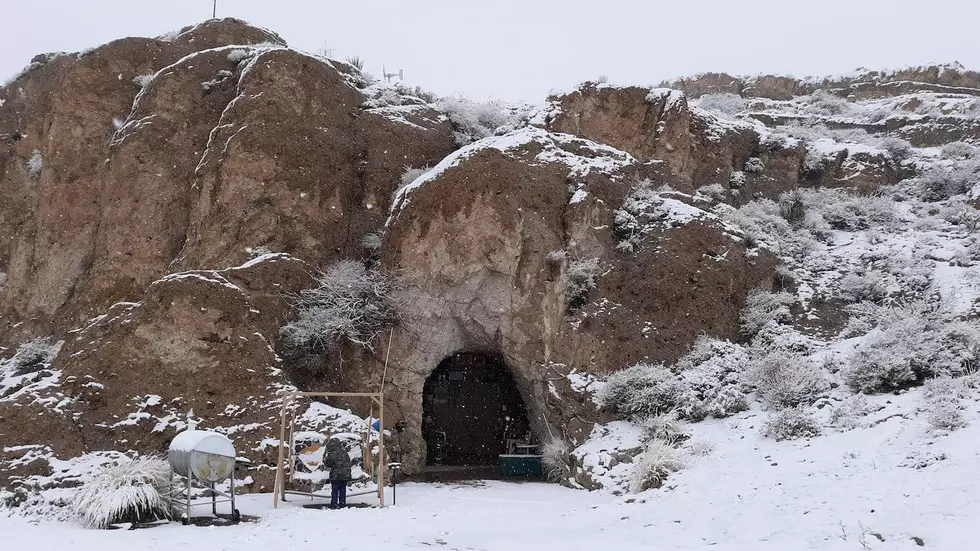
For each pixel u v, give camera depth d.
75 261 20.48
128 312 16.11
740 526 10.03
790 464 12.18
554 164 18.77
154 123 20.52
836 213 22.69
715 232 18.77
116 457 14.11
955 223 22.22
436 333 17.91
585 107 22.19
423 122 21.86
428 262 17.41
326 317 16.92
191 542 9.72
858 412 13.40
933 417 11.84
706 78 38.34
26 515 11.99
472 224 17.52
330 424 15.34
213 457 11.49
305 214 19.28
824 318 18.20
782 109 34.19
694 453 13.73
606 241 18.47
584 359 17.12
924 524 8.79
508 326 17.61
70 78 21.72
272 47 21.08
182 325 15.77
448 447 19.44
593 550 9.29
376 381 17.22
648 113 22.52
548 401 16.98
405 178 20.16
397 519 11.59
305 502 13.34
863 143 27.61
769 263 19.25
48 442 13.89
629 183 19.78
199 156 20.59
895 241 21.20
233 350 15.80
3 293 20.66
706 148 23.05
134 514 11.21
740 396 15.38
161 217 19.92
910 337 15.04
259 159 19.16
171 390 15.30
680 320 17.77
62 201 20.92
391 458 16.58
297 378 16.83
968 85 35.28
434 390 19.75
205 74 21.55
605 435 15.73
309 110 20.23
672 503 11.81
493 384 19.95
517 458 16.97
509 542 9.77
